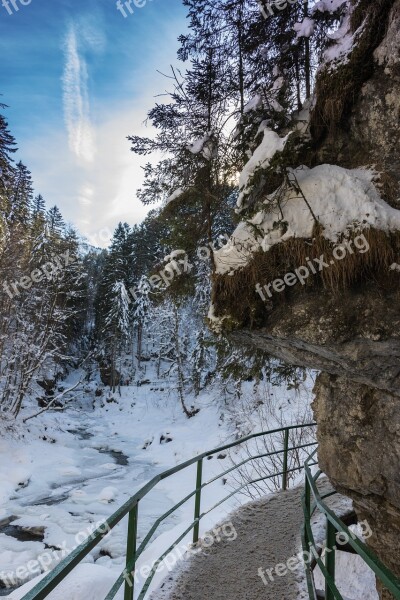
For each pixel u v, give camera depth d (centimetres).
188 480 1450
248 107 543
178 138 701
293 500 593
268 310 378
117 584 231
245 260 396
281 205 380
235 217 492
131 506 233
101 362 3600
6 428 1898
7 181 2017
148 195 725
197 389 2556
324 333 327
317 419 401
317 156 410
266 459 1078
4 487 1395
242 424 1520
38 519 1155
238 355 673
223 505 1039
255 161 404
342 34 416
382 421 334
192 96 679
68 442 2138
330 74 392
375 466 339
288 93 540
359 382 351
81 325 3844
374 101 363
